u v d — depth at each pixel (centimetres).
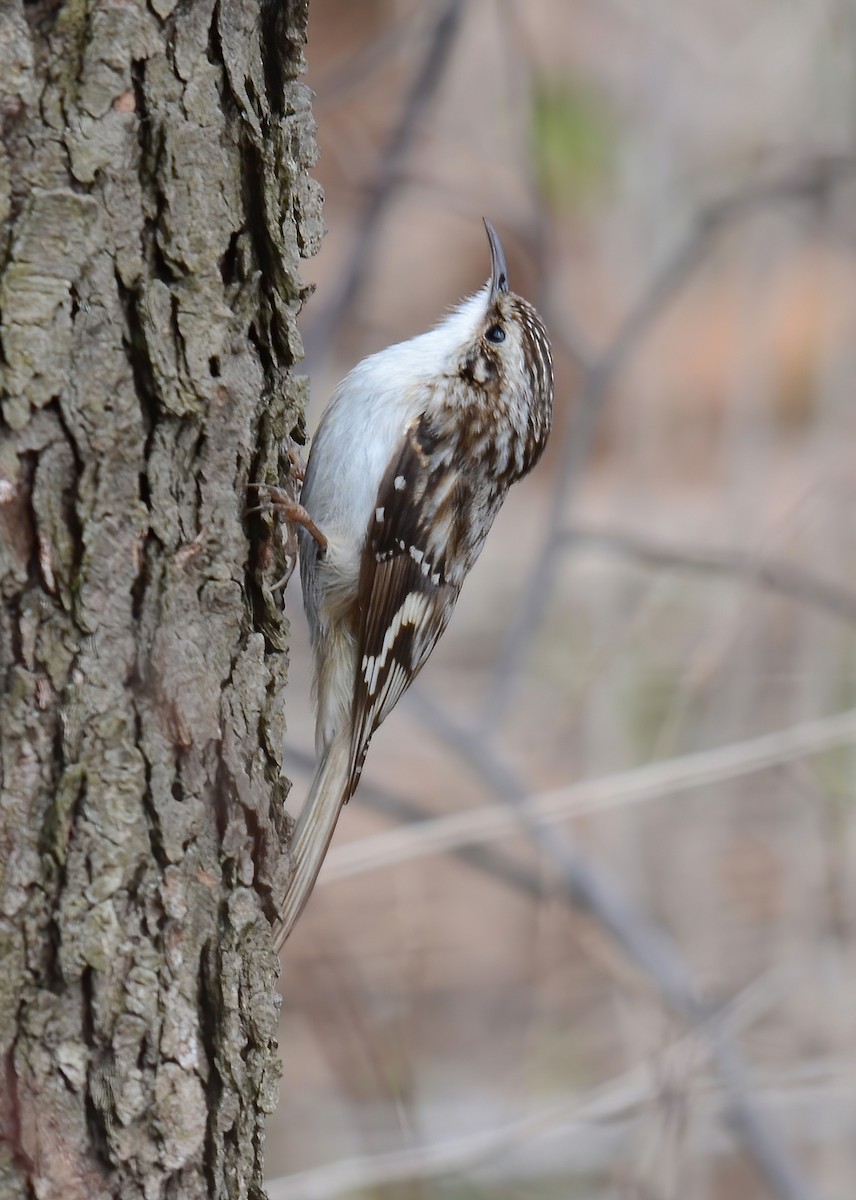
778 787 1178
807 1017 1046
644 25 1252
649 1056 953
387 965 1264
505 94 1282
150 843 471
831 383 1203
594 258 1357
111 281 453
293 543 599
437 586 754
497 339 763
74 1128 460
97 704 458
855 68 1202
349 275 1119
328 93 1150
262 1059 507
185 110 465
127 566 464
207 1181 486
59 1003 457
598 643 1259
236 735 497
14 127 435
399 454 714
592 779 1183
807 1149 1044
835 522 1166
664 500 1520
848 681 1153
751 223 1220
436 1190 1016
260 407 507
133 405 461
